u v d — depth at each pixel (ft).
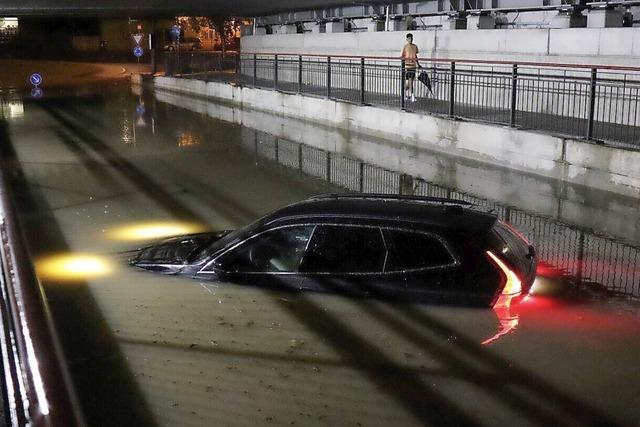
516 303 20.89
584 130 43.14
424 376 17.56
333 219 22.24
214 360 18.63
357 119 62.59
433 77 59.82
